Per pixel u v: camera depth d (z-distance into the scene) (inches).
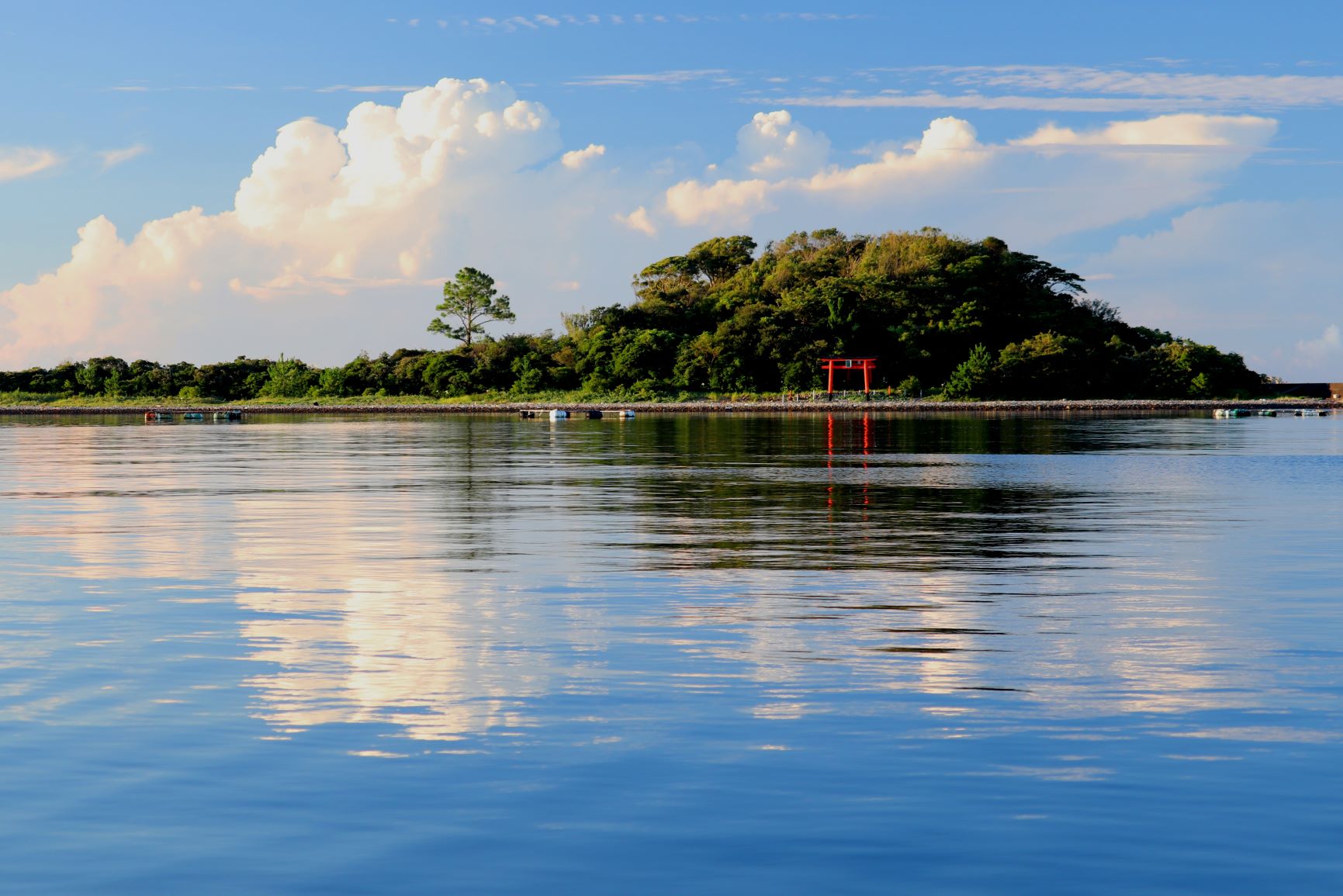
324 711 523.2
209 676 585.9
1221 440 3102.9
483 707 529.3
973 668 603.2
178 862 367.6
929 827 390.0
